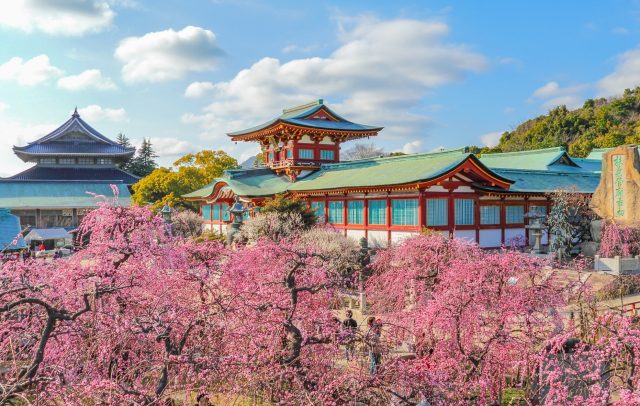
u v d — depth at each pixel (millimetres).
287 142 53281
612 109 104500
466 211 34969
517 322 13156
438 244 17453
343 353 11398
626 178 33719
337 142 55062
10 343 10164
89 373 9859
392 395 9898
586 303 16438
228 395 9766
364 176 39688
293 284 11938
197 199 61156
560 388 10594
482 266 13203
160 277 12250
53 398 8625
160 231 13906
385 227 36125
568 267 19531
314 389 10039
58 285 11164
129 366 10438
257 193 46625
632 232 31578
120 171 101188
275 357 10414
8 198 73250
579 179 44812
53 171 97625
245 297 11656
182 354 9906
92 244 12328
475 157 32594
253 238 33938
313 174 50875
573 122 106750
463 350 11633
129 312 11305
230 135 60562
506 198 37062
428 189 33406
